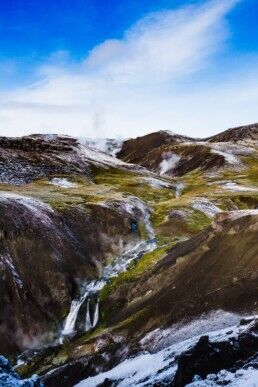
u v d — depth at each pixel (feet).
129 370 149.59
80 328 231.71
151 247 304.91
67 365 183.21
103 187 443.73
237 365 94.17
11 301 234.38
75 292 254.88
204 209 366.02
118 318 214.69
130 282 240.12
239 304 156.66
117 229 318.24
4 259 250.78
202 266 199.11
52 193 370.12
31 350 218.38
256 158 653.30
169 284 205.87
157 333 170.09
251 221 204.54
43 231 279.08
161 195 449.48
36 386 102.99
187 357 109.29
